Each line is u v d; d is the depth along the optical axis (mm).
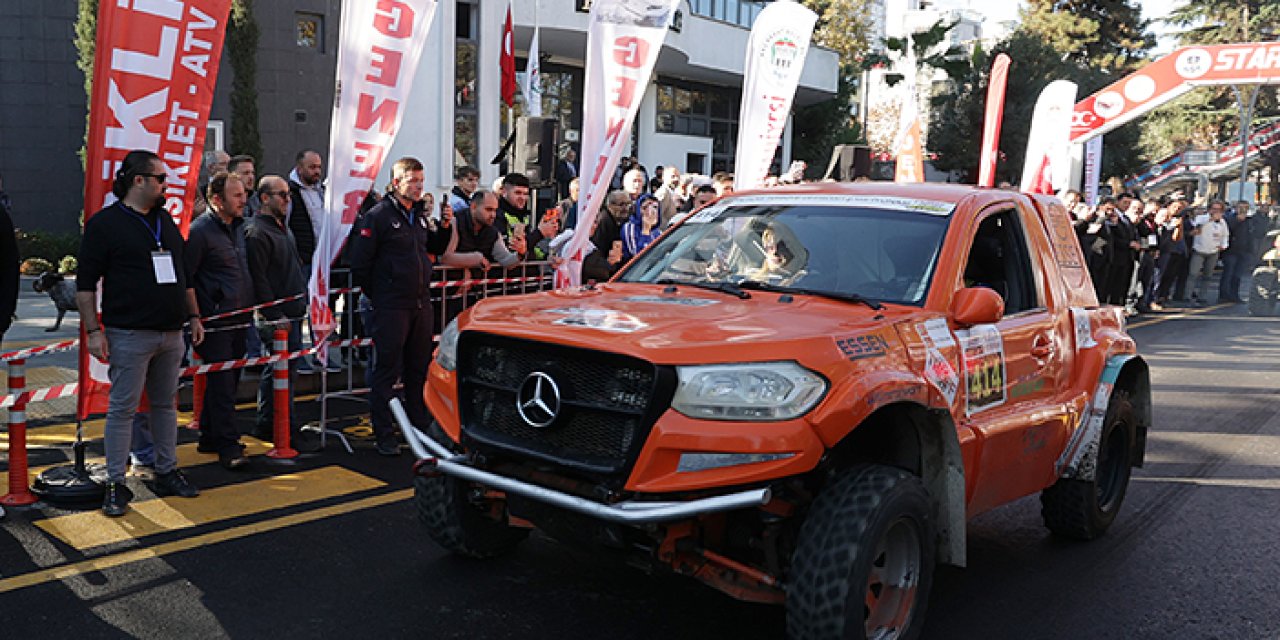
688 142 29141
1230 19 50938
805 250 4625
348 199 7102
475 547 4805
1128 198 18156
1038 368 4855
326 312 7031
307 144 21469
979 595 4809
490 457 3850
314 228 9219
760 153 10781
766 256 4684
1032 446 4719
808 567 3525
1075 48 44531
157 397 5688
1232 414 9562
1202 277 21062
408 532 5340
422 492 4711
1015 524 5992
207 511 5555
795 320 3830
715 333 3590
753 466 3350
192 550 4957
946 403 3918
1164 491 6793
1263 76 20031
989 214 4824
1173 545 5652
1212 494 6742
